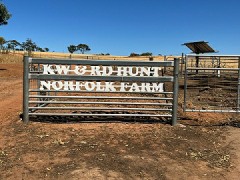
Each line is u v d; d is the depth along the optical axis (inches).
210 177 208.1
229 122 353.1
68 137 277.3
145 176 203.8
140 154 241.1
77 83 320.5
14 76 964.0
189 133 301.9
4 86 687.7
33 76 315.3
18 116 349.4
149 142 269.3
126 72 317.7
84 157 231.0
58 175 200.7
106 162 222.5
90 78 315.6
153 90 322.0
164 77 318.0
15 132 290.0
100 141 268.1
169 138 281.7
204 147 264.7
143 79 318.7
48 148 249.0
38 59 314.0
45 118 341.1
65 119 339.9
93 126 314.5
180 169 217.6
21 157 229.8
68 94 495.5
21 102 459.8
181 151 252.2
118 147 254.7
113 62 316.5
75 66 319.0
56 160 225.0
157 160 231.1
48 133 287.6
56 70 318.7
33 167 212.7
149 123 332.2
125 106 422.9
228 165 228.8
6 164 217.0
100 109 330.0
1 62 1711.4
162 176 205.3
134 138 278.7
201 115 387.5
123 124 325.1
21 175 200.7
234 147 267.7
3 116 358.3
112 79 316.5
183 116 375.9
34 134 284.4
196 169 219.5
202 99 503.5
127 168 214.2
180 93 569.3
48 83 322.0
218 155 247.3
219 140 286.4
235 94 535.5
